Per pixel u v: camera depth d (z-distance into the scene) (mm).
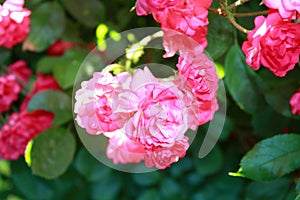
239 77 745
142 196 1013
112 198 1040
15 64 946
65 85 859
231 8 639
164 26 608
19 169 962
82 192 1029
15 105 972
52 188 993
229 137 982
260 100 765
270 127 816
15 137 889
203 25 607
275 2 580
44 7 897
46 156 833
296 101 685
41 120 887
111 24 916
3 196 1055
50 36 902
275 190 799
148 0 602
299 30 598
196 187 1020
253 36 595
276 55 607
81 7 904
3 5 697
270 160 690
